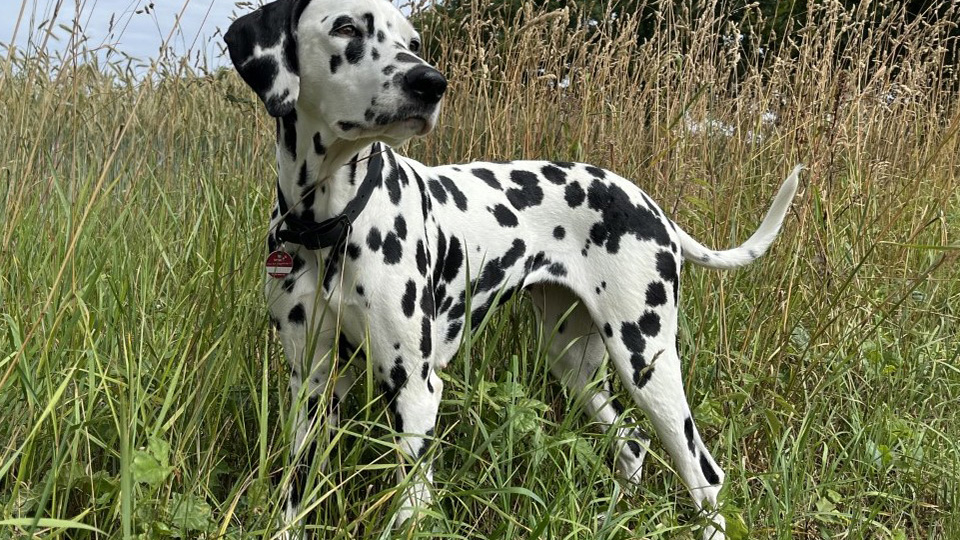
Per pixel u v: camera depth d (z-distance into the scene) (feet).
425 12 8.52
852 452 7.22
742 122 9.01
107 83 8.72
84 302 6.12
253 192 8.14
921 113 11.44
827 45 8.70
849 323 8.11
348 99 5.93
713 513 6.57
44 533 5.51
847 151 9.16
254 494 5.65
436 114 5.94
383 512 6.20
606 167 8.32
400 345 6.17
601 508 6.69
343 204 6.06
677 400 6.89
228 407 6.61
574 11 8.64
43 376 5.95
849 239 8.84
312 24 5.98
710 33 9.14
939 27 10.27
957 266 9.74
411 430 6.18
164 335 6.61
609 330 6.93
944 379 8.17
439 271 6.53
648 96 8.74
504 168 7.02
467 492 5.96
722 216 8.39
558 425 6.79
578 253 7.00
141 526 5.51
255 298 6.82
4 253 6.58
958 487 7.00
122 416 5.30
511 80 8.27
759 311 8.07
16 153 7.22
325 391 5.92
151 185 8.20
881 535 6.95
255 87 6.05
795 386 7.74
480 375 6.29
